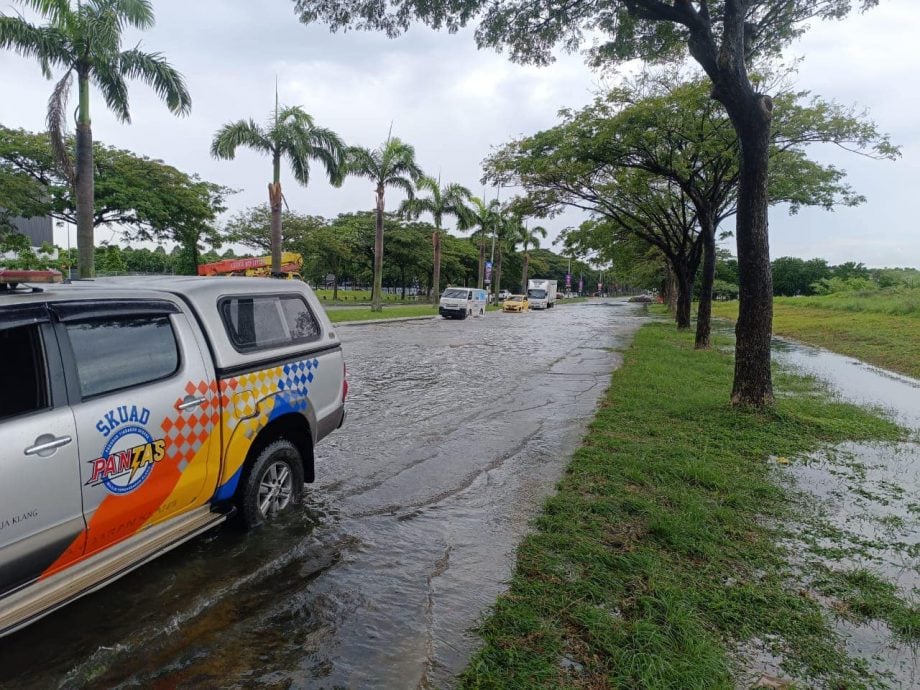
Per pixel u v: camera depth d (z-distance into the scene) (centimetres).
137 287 332
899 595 344
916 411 898
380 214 3325
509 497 498
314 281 7156
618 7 948
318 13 873
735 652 288
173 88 1513
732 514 453
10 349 252
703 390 1003
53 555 257
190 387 333
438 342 1952
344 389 509
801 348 1955
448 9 863
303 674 269
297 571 362
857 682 267
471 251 6994
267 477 414
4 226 2259
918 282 3753
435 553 391
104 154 2383
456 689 258
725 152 1431
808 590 348
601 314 4559
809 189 1750
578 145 1420
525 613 312
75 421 265
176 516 334
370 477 548
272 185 2342
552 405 902
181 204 2495
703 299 1731
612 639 291
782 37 1040
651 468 563
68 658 274
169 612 314
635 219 2391
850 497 508
